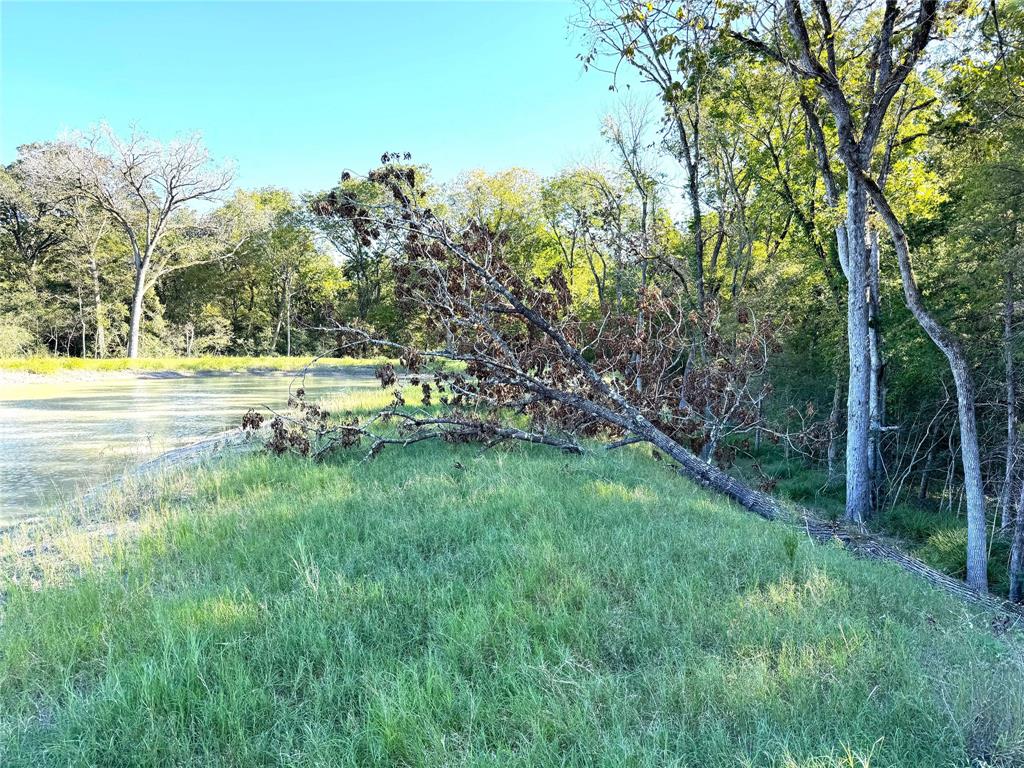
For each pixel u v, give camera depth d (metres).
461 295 10.10
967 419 8.77
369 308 54.69
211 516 6.45
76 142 41.25
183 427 16.12
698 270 15.62
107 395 25.44
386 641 3.71
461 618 3.80
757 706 2.93
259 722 2.96
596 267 39.03
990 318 11.09
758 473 16.38
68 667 3.54
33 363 35.03
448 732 2.82
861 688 3.15
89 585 4.62
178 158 43.94
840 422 18.72
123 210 45.06
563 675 3.22
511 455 9.54
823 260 16.72
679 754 2.60
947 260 11.95
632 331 13.23
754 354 13.92
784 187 17.69
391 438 10.37
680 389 12.77
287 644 3.54
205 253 52.16
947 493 14.44
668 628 3.73
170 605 4.16
